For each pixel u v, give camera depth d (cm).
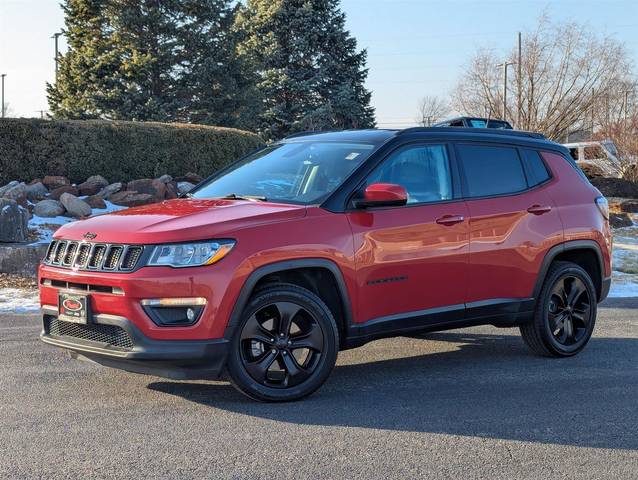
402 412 488
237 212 505
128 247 469
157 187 1526
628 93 3184
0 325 776
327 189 540
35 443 420
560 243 648
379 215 541
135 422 459
